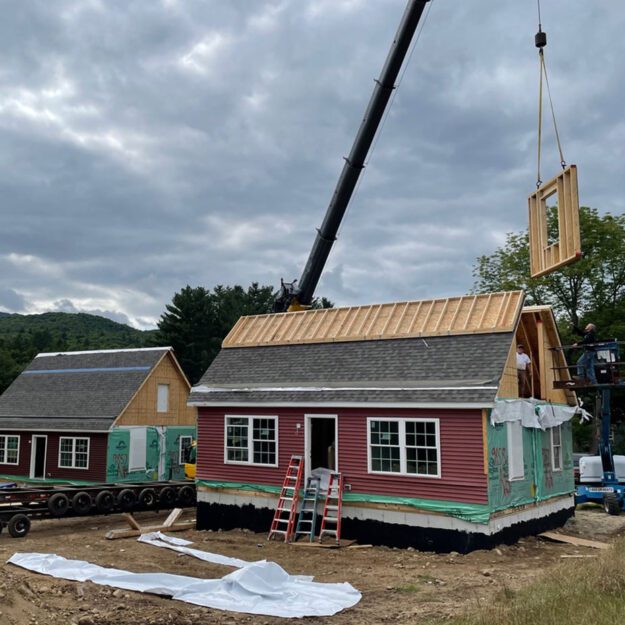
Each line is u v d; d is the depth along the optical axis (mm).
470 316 17906
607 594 9320
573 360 37156
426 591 11633
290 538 17250
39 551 15570
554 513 19000
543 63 17375
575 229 14641
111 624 9406
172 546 16172
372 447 16938
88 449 30172
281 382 19312
